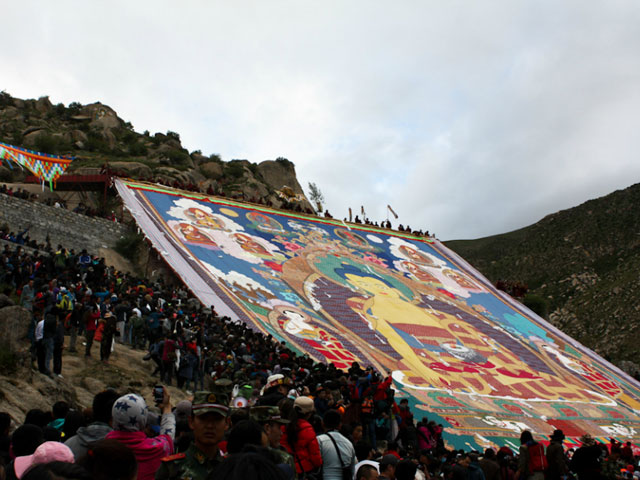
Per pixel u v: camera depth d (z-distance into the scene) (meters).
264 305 41.31
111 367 20.81
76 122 92.69
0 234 34.12
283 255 50.66
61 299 21.05
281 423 8.41
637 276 102.56
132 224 48.62
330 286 48.19
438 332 46.62
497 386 41.41
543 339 53.03
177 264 41.84
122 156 84.00
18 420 12.38
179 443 8.61
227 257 46.44
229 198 57.41
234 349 25.98
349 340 40.59
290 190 86.94
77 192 59.59
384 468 9.70
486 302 56.84
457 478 12.64
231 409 8.91
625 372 55.38
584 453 10.53
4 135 79.12
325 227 59.97
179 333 23.20
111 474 4.95
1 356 14.04
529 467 14.48
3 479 5.57
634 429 40.78
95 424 7.52
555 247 127.00
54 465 4.41
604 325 96.56
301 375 22.09
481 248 146.12
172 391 20.95
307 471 9.17
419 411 34.31
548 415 39.12
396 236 64.69
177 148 92.31
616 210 128.12
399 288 52.66
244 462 3.98
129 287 30.84
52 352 17.23
